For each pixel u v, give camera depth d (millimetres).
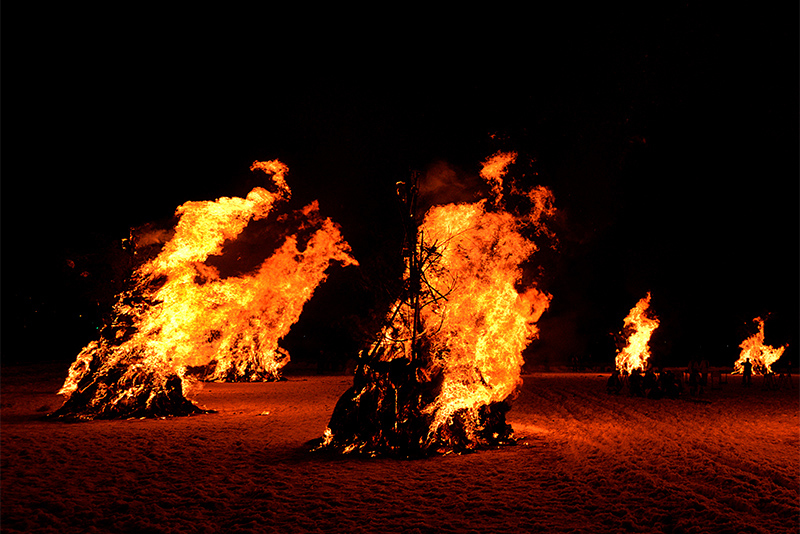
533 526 8078
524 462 12133
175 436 15359
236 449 13656
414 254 14219
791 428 16797
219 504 9125
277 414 20203
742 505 8695
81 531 7949
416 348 13711
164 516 8555
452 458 12617
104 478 10781
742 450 13203
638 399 25469
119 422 18047
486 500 9312
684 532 7707
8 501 9234
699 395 27703
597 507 8852
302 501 9336
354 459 12539
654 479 10359
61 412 18766
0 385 29641
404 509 8906
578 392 28594
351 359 44906
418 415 13188
